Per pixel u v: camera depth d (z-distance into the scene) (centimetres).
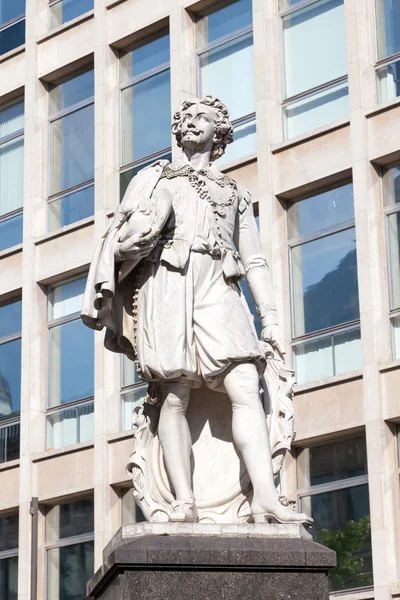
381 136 3397
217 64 3897
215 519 1205
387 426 3225
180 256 1220
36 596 3666
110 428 3888
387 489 3184
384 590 3111
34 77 4425
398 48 3469
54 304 4231
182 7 3966
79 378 4091
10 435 4225
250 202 1297
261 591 1101
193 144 1273
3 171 4544
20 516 4034
